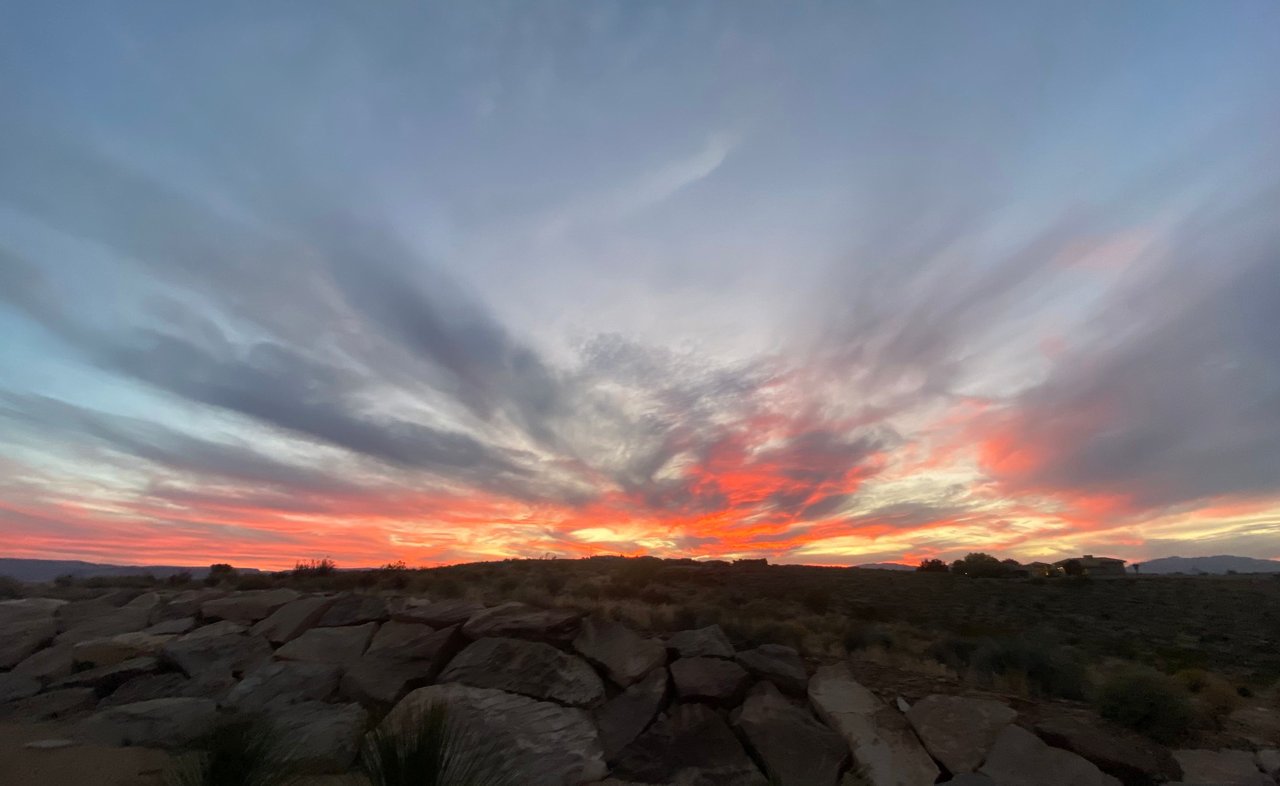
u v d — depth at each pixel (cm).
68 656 1742
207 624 1897
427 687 1299
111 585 3247
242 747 862
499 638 1440
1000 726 1077
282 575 3275
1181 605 3338
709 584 3822
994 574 5094
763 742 1099
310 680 1396
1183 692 1133
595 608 1908
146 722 1273
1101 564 5828
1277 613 3044
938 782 997
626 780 1061
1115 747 1001
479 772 846
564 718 1192
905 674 1344
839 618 2402
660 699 1232
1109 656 1970
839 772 1035
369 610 1722
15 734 1305
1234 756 1012
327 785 991
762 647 1404
